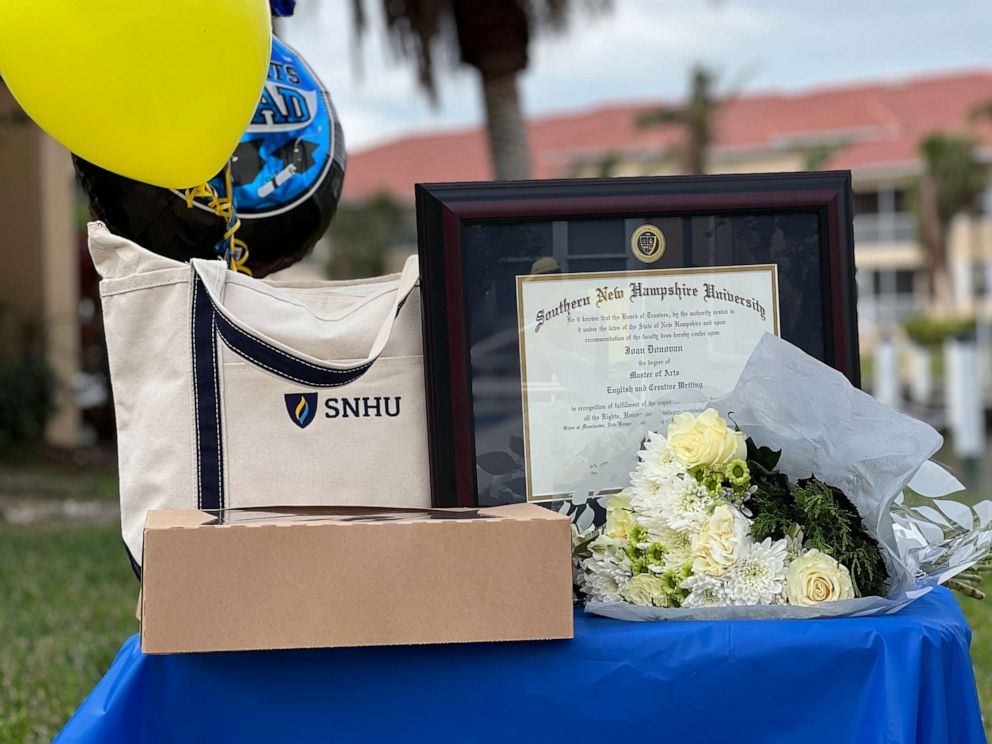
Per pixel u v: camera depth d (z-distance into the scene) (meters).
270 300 1.51
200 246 1.77
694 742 1.32
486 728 1.32
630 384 1.55
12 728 3.11
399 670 1.31
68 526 6.57
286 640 1.21
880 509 1.39
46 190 9.45
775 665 1.31
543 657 1.31
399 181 45.28
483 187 1.52
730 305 1.59
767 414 1.47
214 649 1.20
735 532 1.39
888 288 34.75
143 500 1.44
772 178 1.60
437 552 1.24
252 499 1.43
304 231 1.87
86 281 10.77
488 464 1.51
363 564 1.23
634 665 1.31
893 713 1.28
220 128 1.53
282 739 1.31
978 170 30.28
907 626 1.33
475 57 7.96
